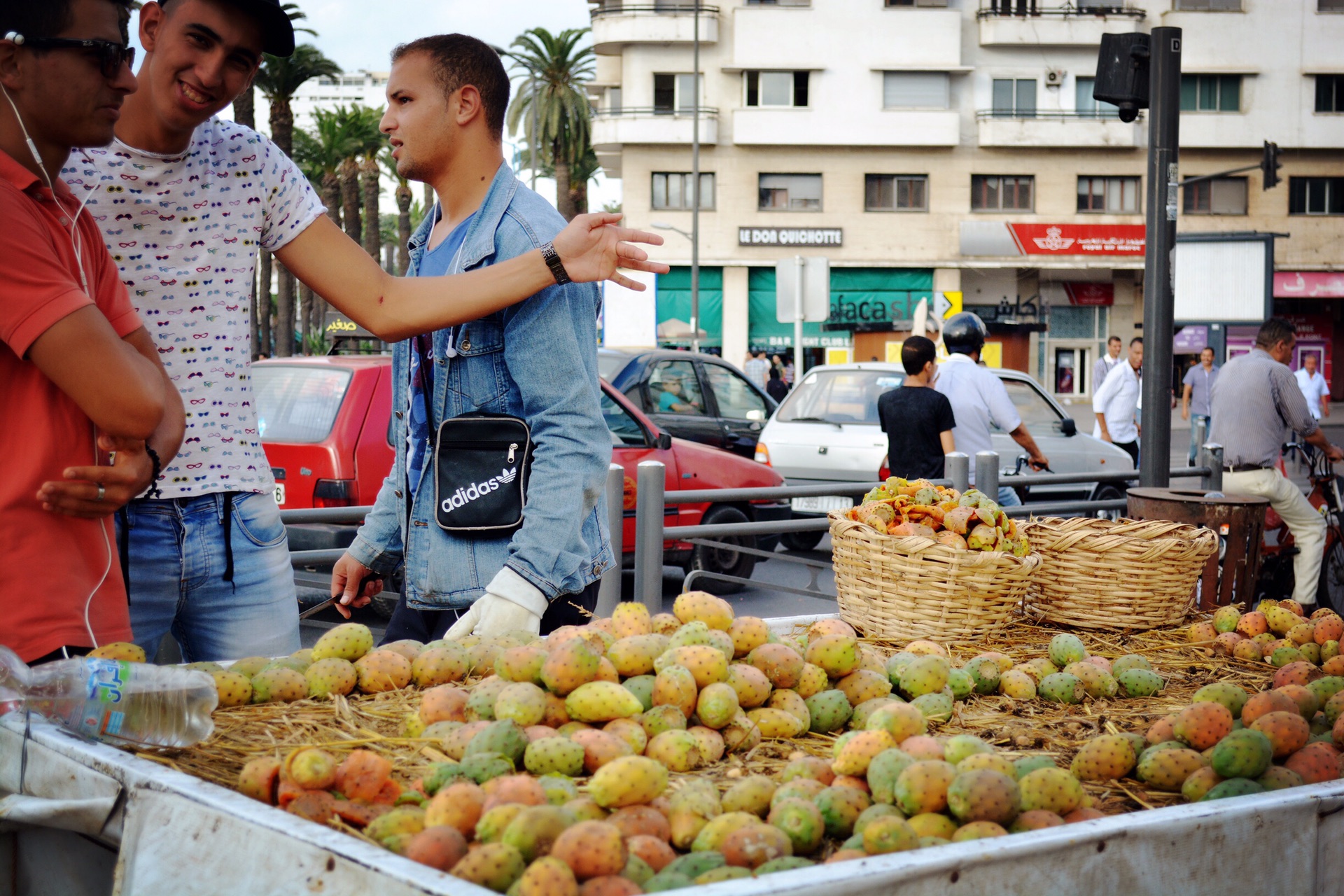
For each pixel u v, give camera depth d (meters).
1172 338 6.89
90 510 2.13
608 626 2.46
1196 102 41.81
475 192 3.09
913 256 41.31
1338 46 41.47
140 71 2.62
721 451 8.93
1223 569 4.40
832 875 1.34
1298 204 42.19
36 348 2.02
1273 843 1.70
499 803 1.62
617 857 1.47
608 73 46.38
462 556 2.93
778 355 41.91
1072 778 1.84
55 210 2.18
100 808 1.66
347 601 3.36
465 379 3.04
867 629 3.20
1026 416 11.33
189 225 2.72
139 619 2.71
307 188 2.92
